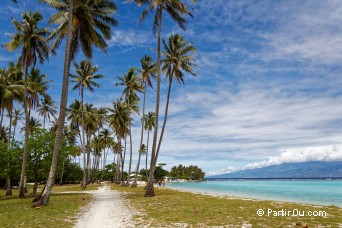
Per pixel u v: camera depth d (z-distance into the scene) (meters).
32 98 42.97
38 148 30.95
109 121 59.78
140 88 54.28
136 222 13.71
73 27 24.00
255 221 13.34
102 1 25.77
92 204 22.56
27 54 29.30
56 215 15.97
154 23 29.92
